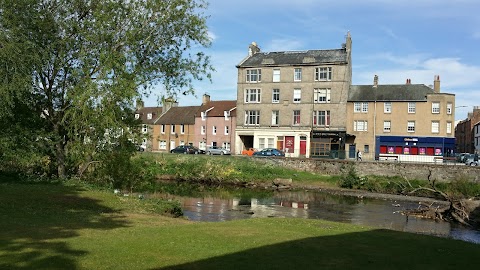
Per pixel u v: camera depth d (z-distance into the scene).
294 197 34.16
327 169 45.41
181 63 23.73
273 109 60.94
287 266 9.20
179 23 23.36
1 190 18.81
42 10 21.97
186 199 30.27
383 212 27.00
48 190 20.12
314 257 10.16
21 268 8.16
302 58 60.97
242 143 63.69
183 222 16.56
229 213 24.45
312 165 46.38
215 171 43.56
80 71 21.98
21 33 20.69
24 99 22.05
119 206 18.91
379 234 14.19
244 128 62.22
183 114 72.88
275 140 60.53
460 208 24.97
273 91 61.28
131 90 20.38
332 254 10.57
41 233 11.63
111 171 24.05
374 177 41.00
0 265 8.24
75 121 21.16
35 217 14.38
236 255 10.01
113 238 11.37
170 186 38.00
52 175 25.27
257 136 61.44
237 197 32.97
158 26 23.03
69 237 11.26
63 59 22.28
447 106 56.31
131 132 23.12
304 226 15.19
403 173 41.38
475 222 23.34
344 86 57.97
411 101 57.00
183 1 22.92
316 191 38.44
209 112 68.75
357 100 58.72
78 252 9.61
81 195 19.97
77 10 23.22
